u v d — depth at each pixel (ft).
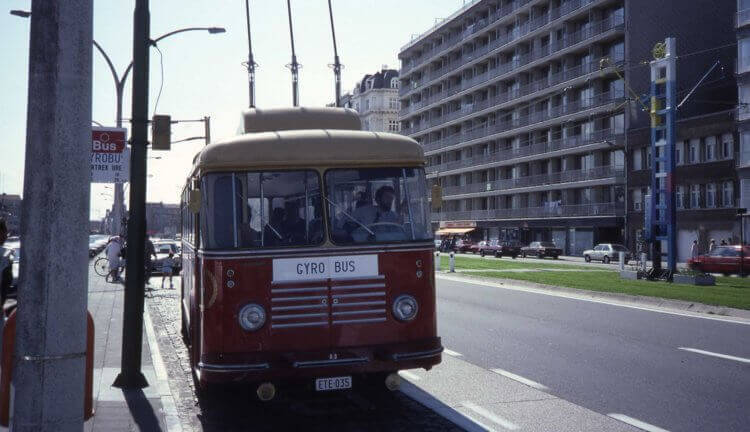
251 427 21.72
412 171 23.20
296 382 27.58
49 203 11.91
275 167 22.22
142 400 23.70
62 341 11.91
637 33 188.65
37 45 12.07
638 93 186.70
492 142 263.70
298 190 22.27
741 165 148.87
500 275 89.10
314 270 22.00
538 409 23.30
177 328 44.68
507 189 248.32
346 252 22.24
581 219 208.44
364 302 22.22
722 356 32.68
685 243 168.45
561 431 20.67
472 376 28.96
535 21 236.84
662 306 55.06
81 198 12.17
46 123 11.98
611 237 204.33
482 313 51.11
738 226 153.48
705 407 23.31
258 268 21.74
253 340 21.54
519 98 240.73
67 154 12.03
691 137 166.50
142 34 26.66
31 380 11.78
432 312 22.93
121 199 102.73
